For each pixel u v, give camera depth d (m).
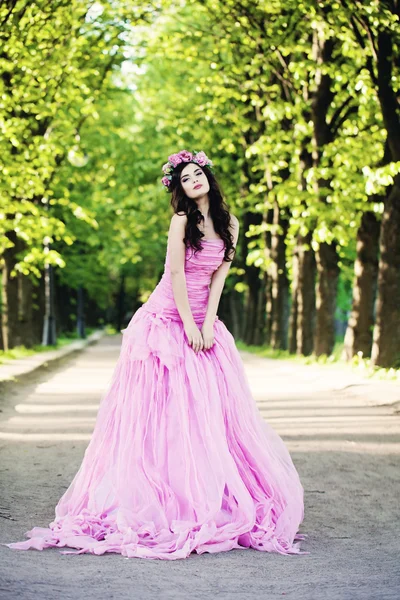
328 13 17.28
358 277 21.69
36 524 6.09
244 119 24.83
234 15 20.80
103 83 24.94
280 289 31.34
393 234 17.97
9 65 19.45
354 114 22.31
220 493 5.57
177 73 29.52
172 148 32.44
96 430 5.97
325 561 5.19
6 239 21.50
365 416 12.27
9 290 28.27
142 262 63.75
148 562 5.07
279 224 30.69
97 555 5.25
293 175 23.80
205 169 6.05
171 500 5.58
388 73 16.84
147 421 5.76
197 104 28.73
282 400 14.70
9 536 5.69
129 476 5.65
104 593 4.26
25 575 4.54
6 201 20.75
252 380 19.56
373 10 15.58
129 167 34.97
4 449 9.60
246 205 34.12
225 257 6.09
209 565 5.04
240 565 5.05
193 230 5.91
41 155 20.92
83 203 34.16
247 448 5.87
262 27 20.77
